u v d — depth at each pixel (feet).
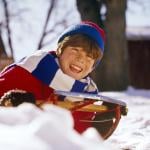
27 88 7.64
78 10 59.77
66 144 2.72
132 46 90.63
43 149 2.58
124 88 57.31
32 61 7.77
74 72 7.77
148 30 92.73
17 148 2.60
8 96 6.13
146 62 90.38
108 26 57.21
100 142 2.85
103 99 7.27
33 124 2.93
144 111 22.80
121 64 57.36
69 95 7.00
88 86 8.34
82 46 7.68
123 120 17.26
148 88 90.94
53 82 7.70
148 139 11.49
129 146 10.34
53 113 3.09
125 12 57.72
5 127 3.07
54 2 89.71
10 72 7.70
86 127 7.72
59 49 7.84
